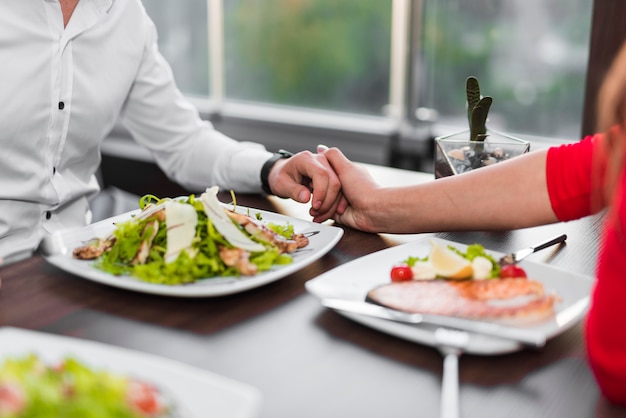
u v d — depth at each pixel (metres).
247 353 0.78
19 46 1.44
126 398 0.57
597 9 2.21
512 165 1.12
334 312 0.88
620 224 0.66
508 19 2.70
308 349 0.79
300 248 1.06
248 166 1.44
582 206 1.07
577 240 1.15
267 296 0.92
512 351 0.78
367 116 3.12
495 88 2.81
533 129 2.79
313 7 3.04
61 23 1.48
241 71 3.33
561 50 2.64
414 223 1.16
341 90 3.12
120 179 3.37
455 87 2.89
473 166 1.27
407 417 0.67
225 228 0.97
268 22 3.17
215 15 3.29
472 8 2.75
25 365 0.58
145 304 0.89
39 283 0.94
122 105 1.72
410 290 0.86
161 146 1.73
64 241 1.04
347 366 0.76
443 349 0.75
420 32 2.87
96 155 1.68
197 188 1.68
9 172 1.48
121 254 0.97
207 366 0.75
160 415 0.58
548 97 2.72
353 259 1.07
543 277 0.92
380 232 1.20
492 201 1.11
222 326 0.84
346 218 1.24
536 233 1.19
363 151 3.13
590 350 0.70
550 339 0.81
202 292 0.87
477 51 2.80
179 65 3.49
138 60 1.64
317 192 1.24
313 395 0.70
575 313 0.81
